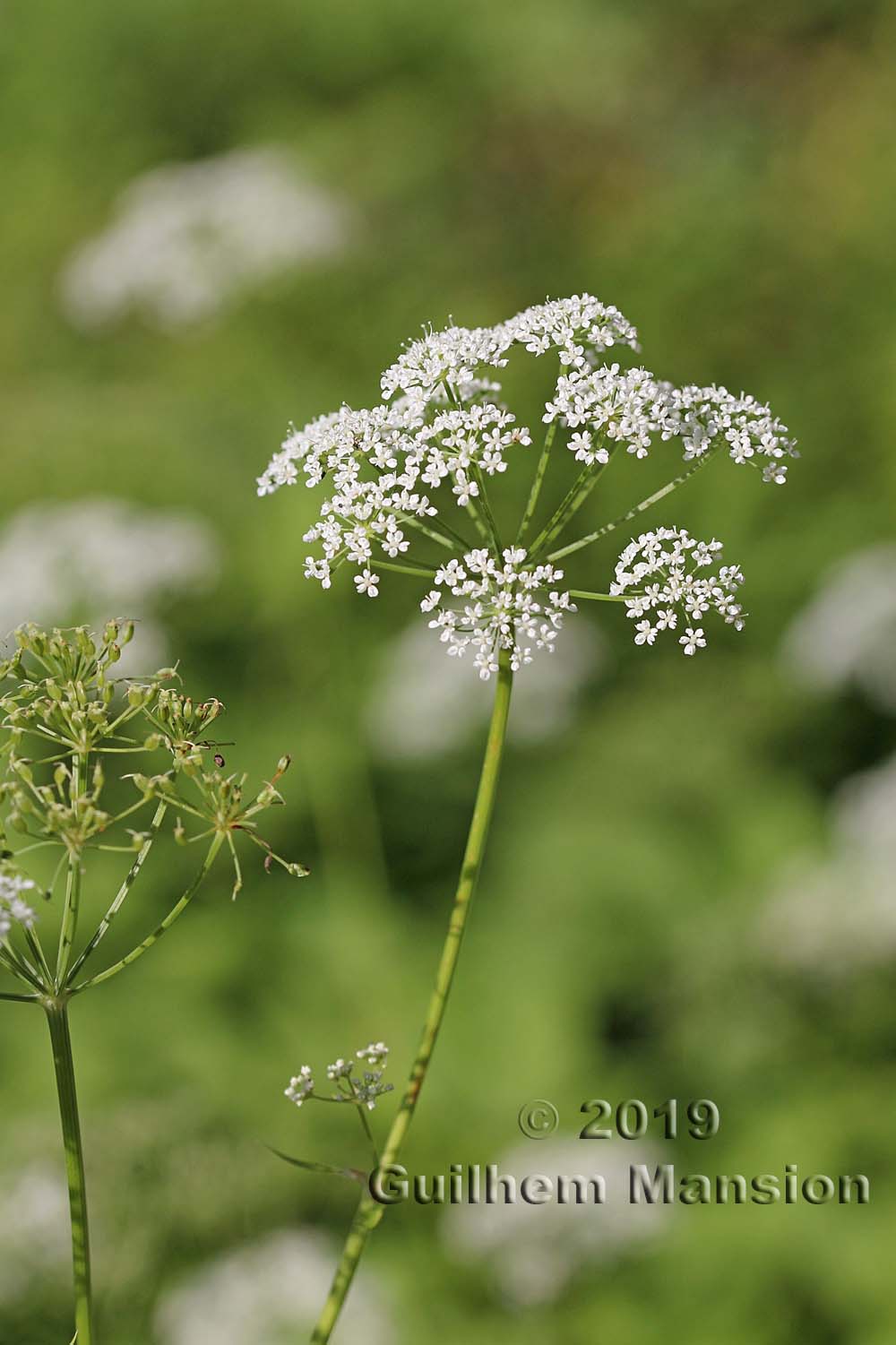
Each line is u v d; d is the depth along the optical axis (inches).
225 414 457.7
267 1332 227.3
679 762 405.1
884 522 487.2
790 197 650.2
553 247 652.1
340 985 334.0
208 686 397.7
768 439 133.8
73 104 848.3
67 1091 109.0
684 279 598.2
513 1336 266.4
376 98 821.9
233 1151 228.8
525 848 388.2
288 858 384.5
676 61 794.8
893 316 566.3
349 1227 282.8
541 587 124.9
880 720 431.2
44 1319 207.8
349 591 427.2
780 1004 325.1
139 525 375.9
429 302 580.4
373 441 132.6
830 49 768.3
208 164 536.1
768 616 474.9
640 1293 272.7
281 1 836.6
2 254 705.6
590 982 339.9
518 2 823.7
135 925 345.7
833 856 364.8
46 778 358.3
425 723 405.7
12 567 360.2
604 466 132.2
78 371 579.2
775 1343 264.2
